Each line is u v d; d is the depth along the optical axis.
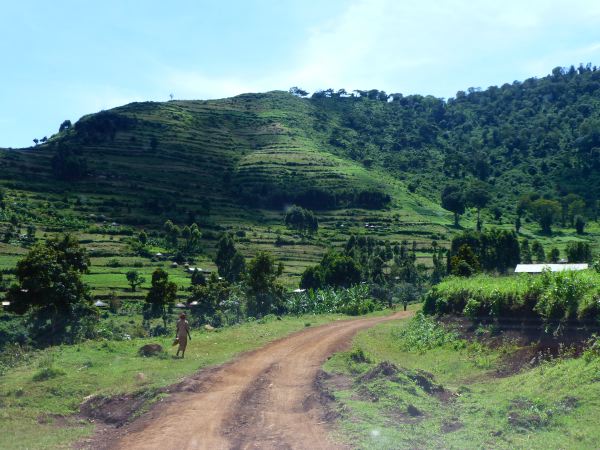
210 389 15.82
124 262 104.69
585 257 83.25
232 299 59.62
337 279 79.62
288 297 63.47
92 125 199.38
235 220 148.88
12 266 85.94
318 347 25.25
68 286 38.62
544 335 17.17
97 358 20.41
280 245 129.12
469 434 10.66
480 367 17.78
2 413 13.15
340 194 166.38
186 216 144.88
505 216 159.00
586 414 10.79
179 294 84.75
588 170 180.25
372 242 117.00
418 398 13.36
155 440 11.14
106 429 12.59
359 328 35.78
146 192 158.25
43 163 169.38
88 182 160.00
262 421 12.33
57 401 14.70
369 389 14.05
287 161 193.50
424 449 9.84
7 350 25.50
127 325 61.78
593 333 14.97
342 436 10.62
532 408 11.60
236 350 24.25
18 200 135.25
